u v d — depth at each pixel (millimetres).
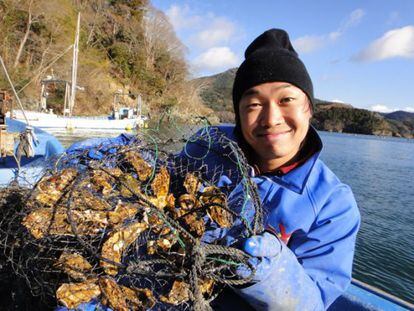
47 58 9781
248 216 562
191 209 560
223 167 668
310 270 562
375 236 3035
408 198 4520
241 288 458
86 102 10406
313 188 612
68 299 469
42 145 2375
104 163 613
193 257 429
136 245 518
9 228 604
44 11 9969
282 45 670
